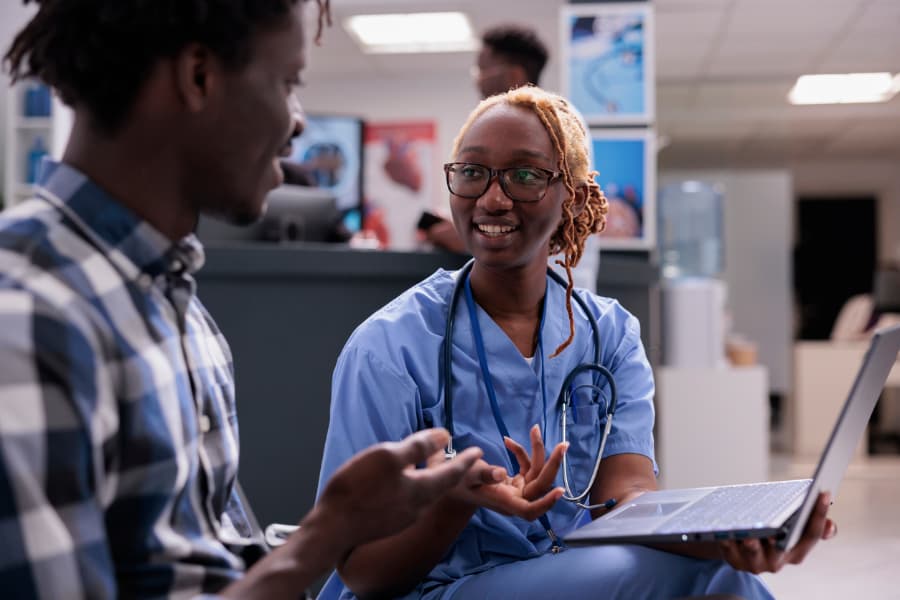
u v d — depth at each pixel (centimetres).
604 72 368
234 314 203
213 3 61
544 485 81
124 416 60
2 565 50
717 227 584
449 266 211
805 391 587
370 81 625
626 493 107
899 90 648
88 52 61
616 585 86
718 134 697
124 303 62
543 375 110
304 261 203
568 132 111
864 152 891
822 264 1068
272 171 69
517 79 253
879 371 79
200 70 63
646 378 118
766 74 614
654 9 481
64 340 54
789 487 91
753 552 77
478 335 108
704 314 396
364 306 208
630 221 361
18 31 65
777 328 710
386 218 623
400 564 92
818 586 280
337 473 65
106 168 64
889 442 658
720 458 386
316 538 64
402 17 500
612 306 122
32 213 61
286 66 66
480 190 106
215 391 76
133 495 60
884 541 339
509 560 102
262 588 62
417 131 620
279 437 204
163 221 66
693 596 84
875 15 491
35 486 51
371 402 101
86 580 53
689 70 604
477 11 485
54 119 430
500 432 105
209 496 71
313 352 206
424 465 99
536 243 107
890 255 982
